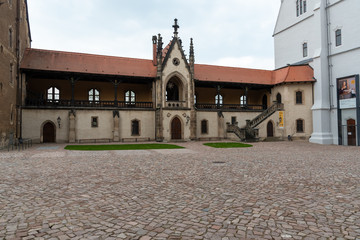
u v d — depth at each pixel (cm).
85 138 3428
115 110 3572
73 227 579
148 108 3747
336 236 535
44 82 3578
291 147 2775
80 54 3678
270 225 593
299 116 3878
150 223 605
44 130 3303
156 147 2664
